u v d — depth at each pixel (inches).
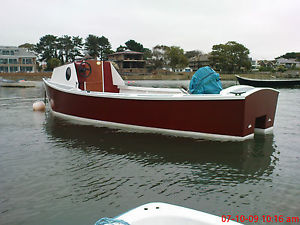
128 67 2751.0
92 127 320.8
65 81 408.8
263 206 145.3
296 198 153.0
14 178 182.4
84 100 342.3
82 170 195.6
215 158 217.3
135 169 197.0
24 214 140.0
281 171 191.9
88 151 236.4
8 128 324.2
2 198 156.1
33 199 155.0
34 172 192.4
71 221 133.9
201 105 264.4
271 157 219.8
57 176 185.5
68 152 234.5
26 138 279.3
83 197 157.1
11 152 235.3
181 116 276.4
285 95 773.9
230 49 2763.3
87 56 409.7
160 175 186.7
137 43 3531.0
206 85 284.7
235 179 179.6
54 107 414.3
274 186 168.6
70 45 2768.2
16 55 2410.2
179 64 2797.7
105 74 406.0
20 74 1920.5
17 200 153.9
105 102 321.1
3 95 736.3
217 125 263.1
